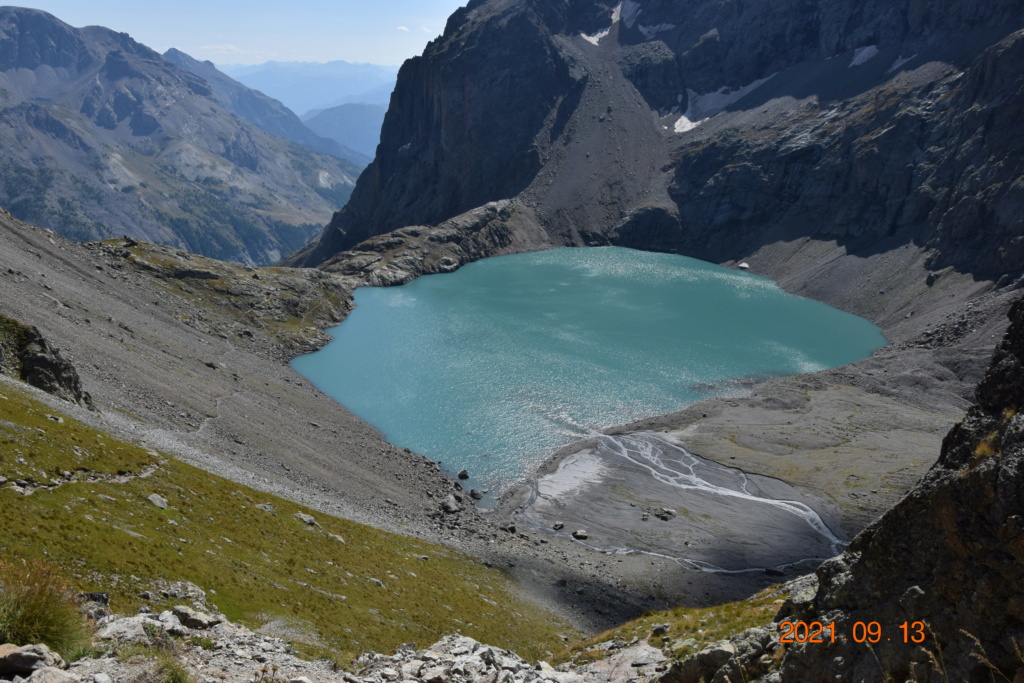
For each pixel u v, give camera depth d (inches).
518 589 3078.2
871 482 4638.3
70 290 5251.0
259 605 1688.0
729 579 3639.3
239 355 6190.9
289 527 2529.5
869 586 904.3
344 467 4212.6
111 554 1535.4
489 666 1148.5
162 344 5216.5
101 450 2359.7
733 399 6205.7
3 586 855.7
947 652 775.1
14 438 2025.1
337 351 7342.5
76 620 880.3
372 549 2731.3
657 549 3917.3
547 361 7101.4
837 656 882.1
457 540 3555.6
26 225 6560.0
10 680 719.7
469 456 5059.1
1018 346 848.9
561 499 4461.1
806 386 6446.9
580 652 1733.5
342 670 1083.3
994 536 756.6
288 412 4977.9
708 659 1064.2
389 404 5959.6
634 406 6053.2
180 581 1566.2
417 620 2129.7
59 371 3041.3
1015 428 779.4
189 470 2659.9
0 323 2974.9
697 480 4756.4
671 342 7815.0
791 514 4311.0
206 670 912.3
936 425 5590.6
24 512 1553.9
